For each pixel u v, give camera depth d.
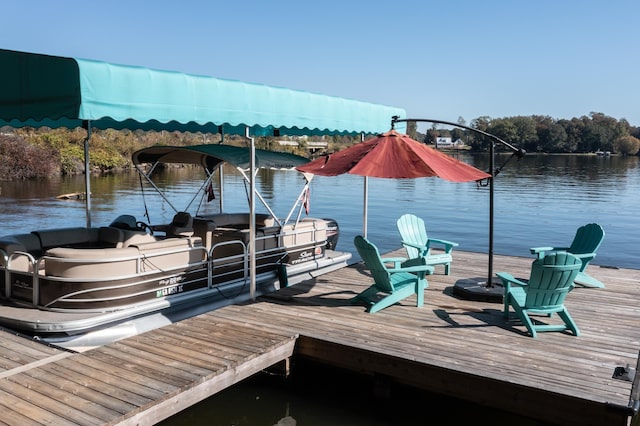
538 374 4.40
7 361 4.55
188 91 5.09
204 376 4.27
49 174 28.95
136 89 4.65
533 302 5.33
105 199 21.39
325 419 4.89
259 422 4.83
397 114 9.38
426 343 5.09
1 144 27.83
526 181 35.34
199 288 6.46
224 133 9.63
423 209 22.20
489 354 4.83
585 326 5.65
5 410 3.70
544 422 4.20
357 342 5.07
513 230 17.48
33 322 5.11
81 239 6.58
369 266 6.14
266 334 5.29
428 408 5.11
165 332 5.32
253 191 6.36
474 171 6.11
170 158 8.12
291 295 6.75
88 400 3.85
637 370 4.48
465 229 17.56
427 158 5.79
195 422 4.82
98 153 31.48
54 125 7.83
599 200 25.16
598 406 3.93
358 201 24.38
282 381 5.40
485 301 6.48
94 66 4.35
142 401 3.84
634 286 7.42
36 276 5.50
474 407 5.09
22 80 4.70
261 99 6.00
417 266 6.21
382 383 4.94
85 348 5.22
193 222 7.42
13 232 14.48
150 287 5.85
